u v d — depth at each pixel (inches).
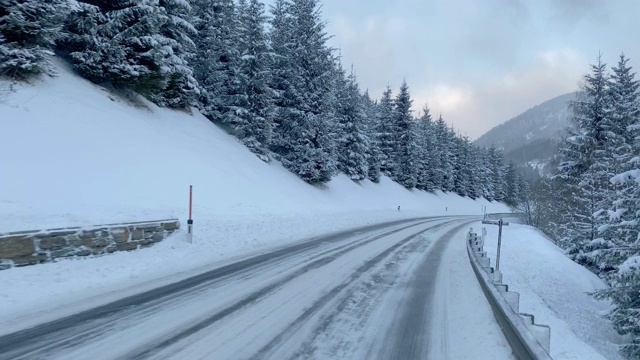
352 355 188.4
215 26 1153.4
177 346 186.9
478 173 3555.6
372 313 256.1
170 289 290.5
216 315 235.6
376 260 464.4
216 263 396.8
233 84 1164.5
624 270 409.1
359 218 1114.7
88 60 703.7
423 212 1972.2
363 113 1824.6
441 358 189.6
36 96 572.4
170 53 795.4
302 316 242.2
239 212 700.0
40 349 177.0
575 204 1072.2
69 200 444.5
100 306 243.6
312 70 1312.7
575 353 249.1
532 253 786.8
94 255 348.8
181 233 473.4
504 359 188.7
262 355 182.1
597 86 1069.1
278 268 385.7
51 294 262.2
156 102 933.8
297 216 850.8
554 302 526.6
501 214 2464.3
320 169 1339.8
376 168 2033.7
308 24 1296.8
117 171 570.6
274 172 1147.3
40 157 481.4
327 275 364.8
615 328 493.7
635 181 458.0
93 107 668.7
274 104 1279.5
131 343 187.9
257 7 1138.0
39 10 550.3
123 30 738.2
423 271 414.3
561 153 1151.0
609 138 1022.4
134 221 438.9
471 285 356.2
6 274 275.7
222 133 1119.0
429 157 2765.7
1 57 535.2
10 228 318.7
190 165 751.1
